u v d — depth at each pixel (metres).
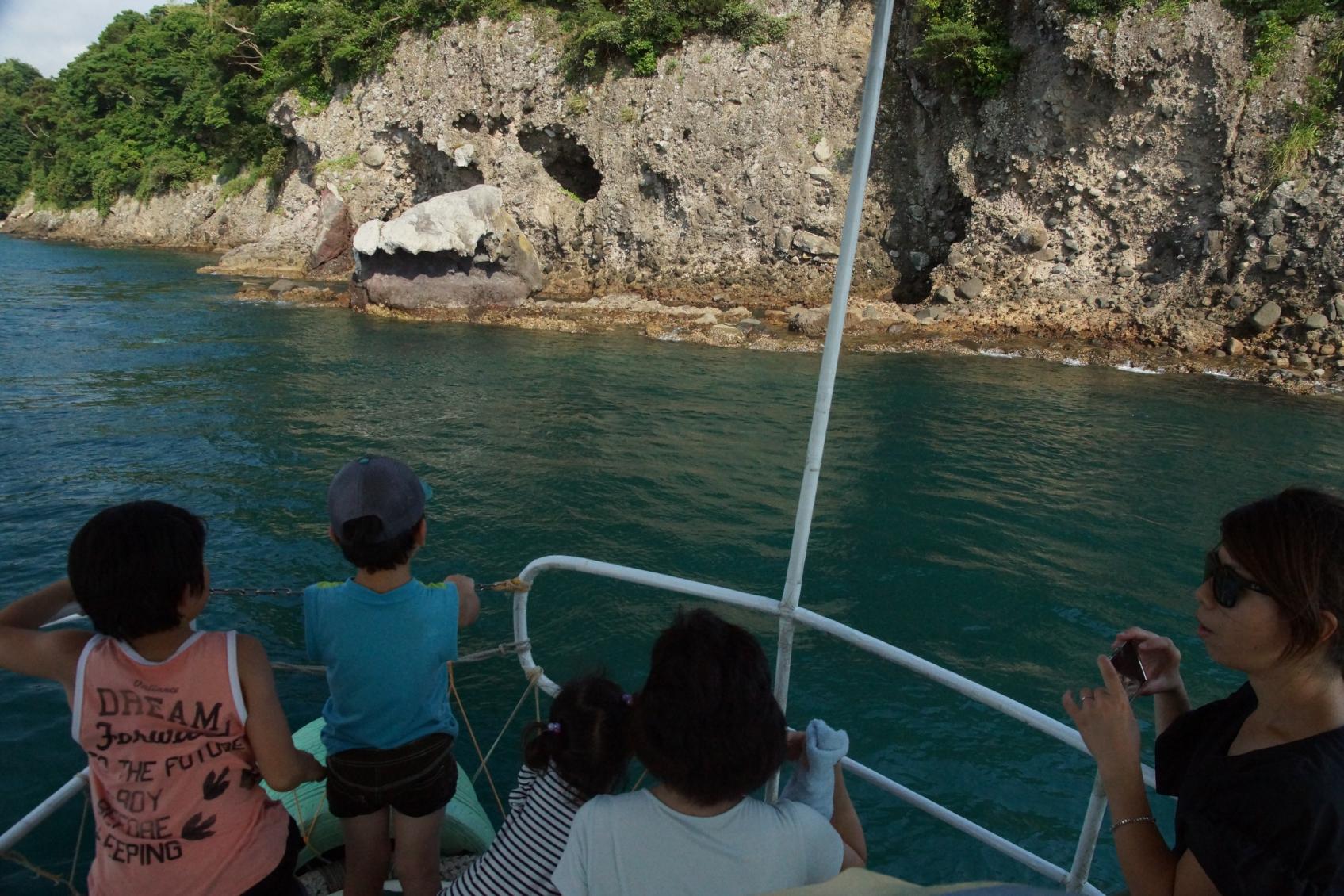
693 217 26.50
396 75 31.56
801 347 19.86
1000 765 5.16
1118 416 14.34
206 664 2.11
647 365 17.66
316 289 27.31
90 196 56.38
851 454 11.99
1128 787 1.89
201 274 32.81
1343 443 13.03
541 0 28.39
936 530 9.30
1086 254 21.92
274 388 15.01
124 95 55.16
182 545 2.06
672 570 8.12
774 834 1.91
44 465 10.61
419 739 2.72
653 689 1.91
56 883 4.12
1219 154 19.80
